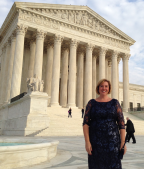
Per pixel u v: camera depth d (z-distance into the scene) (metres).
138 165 7.75
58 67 42.97
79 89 51.22
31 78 25.61
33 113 23.50
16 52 38.72
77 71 52.72
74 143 15.48
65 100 48.72
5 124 33.25
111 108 4.19
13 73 37.97
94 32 49.78
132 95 77.12
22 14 40.53
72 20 47.22
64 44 50.69
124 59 55.16
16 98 31.66
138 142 18.42
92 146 4.08
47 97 24.64
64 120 29.75
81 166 7.19
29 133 22.59
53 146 9.12
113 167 3.88
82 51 53.28
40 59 40.91
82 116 35.09
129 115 47.91
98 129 4.12
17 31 39.69
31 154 7.50
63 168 6.82
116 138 4.07
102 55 50.50
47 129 23.66
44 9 43.19
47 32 43.31
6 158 6.70
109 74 59.38
